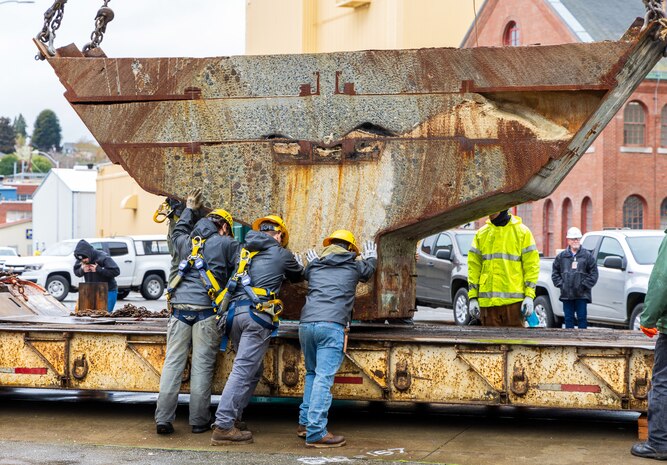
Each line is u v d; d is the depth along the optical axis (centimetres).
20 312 1097
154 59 845
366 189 814
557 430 815
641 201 3409
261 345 764
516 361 764
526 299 1029
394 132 807
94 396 994
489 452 731
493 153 786
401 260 867
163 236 2972
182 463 693
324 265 770
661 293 695
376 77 809
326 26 4119
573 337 829
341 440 750
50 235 6191
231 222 827
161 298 2952
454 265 1920
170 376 786
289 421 851
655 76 3378
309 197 825
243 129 836
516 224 1039
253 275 769
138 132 849
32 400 966
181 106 844
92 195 5862
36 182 11944
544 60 769
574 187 3491
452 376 774
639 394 746
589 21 3353
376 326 900
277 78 829
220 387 821
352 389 789
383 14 3781
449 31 3766
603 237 1670
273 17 4278
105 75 851
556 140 771
